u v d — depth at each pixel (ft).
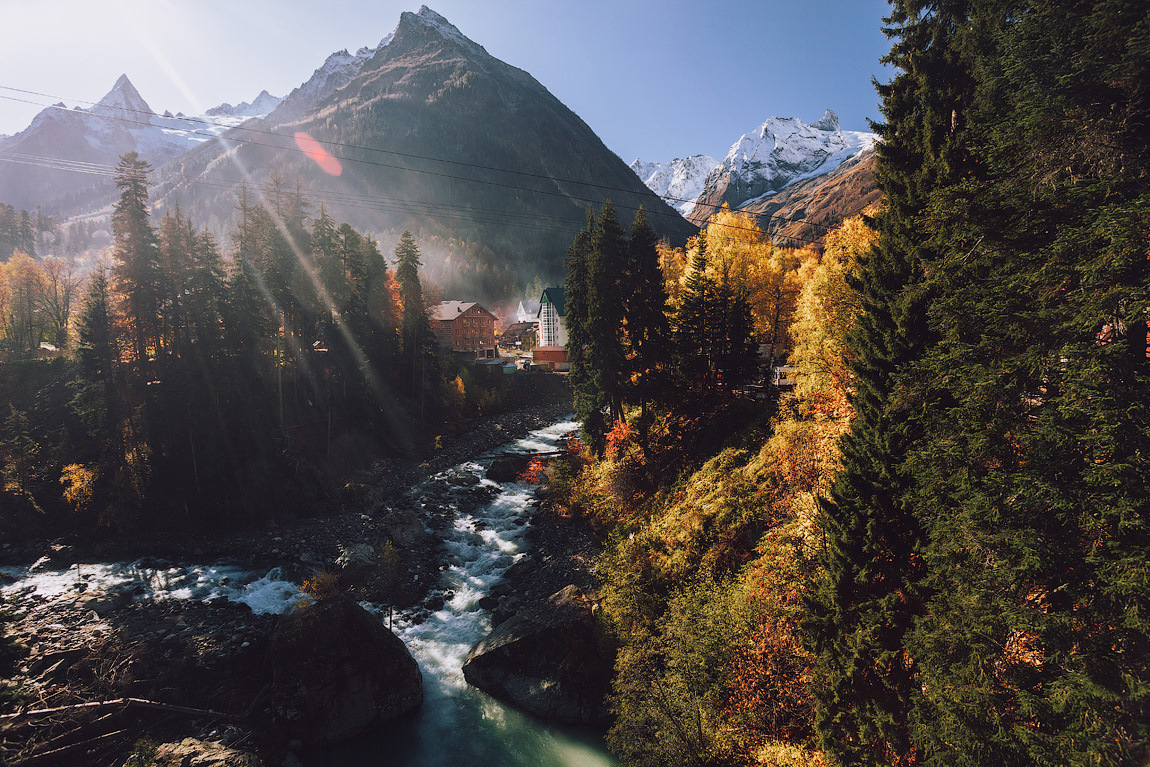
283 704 72.13
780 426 92.02
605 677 75.87
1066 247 38.52
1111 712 36.50
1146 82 37.09
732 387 124.67
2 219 437.17
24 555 114.83
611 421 139.03
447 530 133.18
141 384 134.21
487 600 101.65
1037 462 40.73
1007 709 42.16
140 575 109.50
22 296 215.51
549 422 249.75
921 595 49.44
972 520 43.91
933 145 55.21
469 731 74.08
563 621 81.61
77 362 158.92
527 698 77.30
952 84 56.18
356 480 157.99
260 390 150.61
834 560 55.42
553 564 109.09
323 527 132.36
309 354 170.81
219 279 147.54
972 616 43.11
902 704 49.52
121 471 127.03
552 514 132.16
